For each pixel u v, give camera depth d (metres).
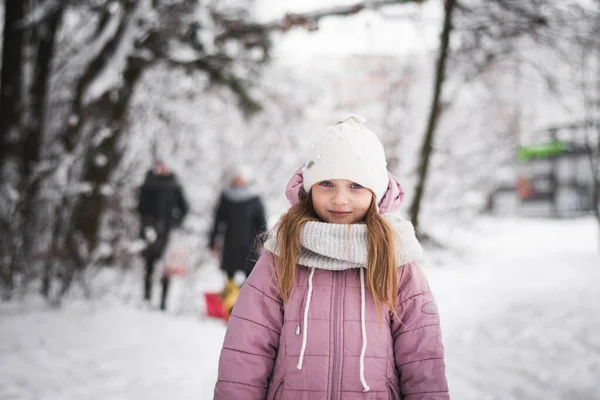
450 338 4.79
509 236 16.27
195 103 10.36
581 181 24.66
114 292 6.21
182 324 5.32
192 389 3.49
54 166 5.93
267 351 1.57
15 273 5.59
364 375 1.46
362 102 11.82
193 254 7.46
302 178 1.78
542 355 3.93
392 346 1.55
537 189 25.48
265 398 1.54
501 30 6.95
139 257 6.90
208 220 9.12
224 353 1.55
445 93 11.48
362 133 1.66
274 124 11.34
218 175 10.35
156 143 8.48
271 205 10.38
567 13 6.56
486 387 3.43
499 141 12.90
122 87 7.77
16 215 5.54
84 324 4.94
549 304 5.42
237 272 5.86
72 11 7.99
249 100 9.27
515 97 12.16
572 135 11.02
